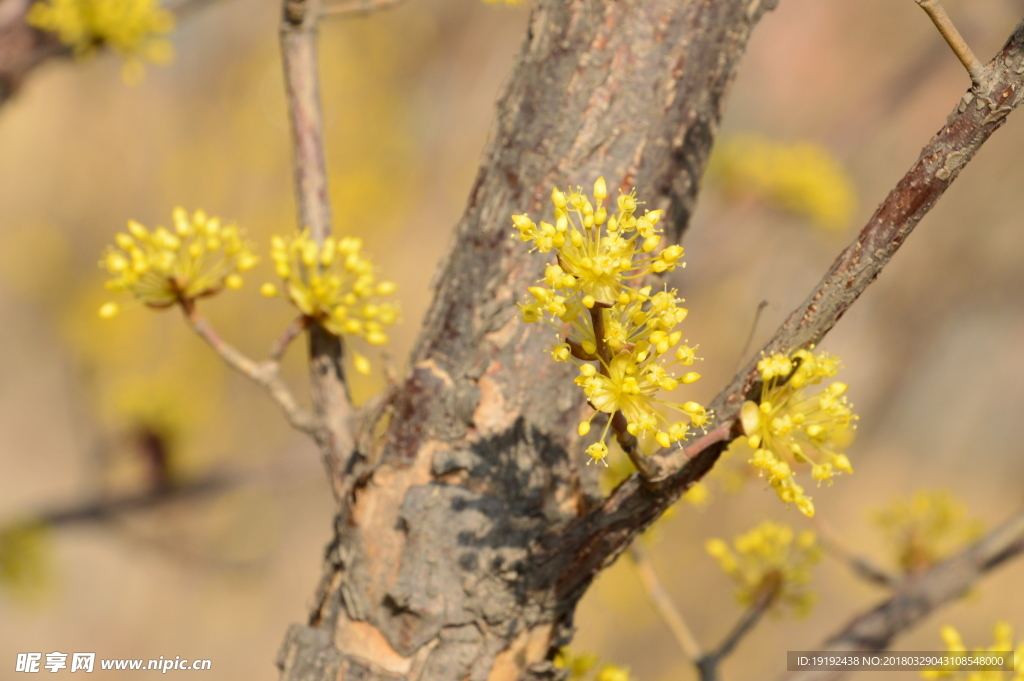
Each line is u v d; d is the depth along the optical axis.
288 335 2.01
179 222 1.98
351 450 1.97
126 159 7.14
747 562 2.58
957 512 3.13
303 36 2.27
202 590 7.08
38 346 7.35
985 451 10.09
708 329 7.12
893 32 8.35
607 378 1.31
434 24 7.71
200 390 6.77
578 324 1.34
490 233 1.80
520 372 1.76
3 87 3.34
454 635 1.69
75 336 6.86
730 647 2.51
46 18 3.26
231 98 7.21
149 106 7.15
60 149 7.09
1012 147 7.84
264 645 7.18
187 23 7.14
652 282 1.82
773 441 1.40
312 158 2.23
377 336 2.01
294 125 2.24
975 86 1.25
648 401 1.32
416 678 1.69
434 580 1.70
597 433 1.80
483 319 1.78
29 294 7.11
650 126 1.77
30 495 7.20
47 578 4.86
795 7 8.64
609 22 1.78
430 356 1.82
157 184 7.17
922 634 8.18
